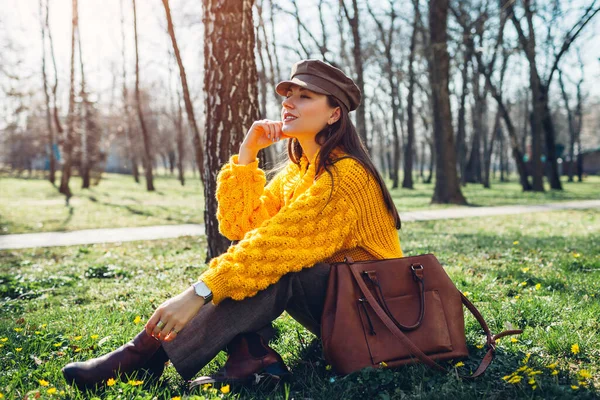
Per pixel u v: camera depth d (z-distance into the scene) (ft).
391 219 8.15
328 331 7.16
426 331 7.48
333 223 7.51
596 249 20.34
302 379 7.70
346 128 8.06
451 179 57.31
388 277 7.54
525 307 11.02
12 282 16.67
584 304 11.31
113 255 23.82
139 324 10.91
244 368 7.29
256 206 8.69
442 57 56.08
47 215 46.83
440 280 7.82
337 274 7.30
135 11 61.26
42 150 163.02
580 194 75.66
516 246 22.34
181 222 40.57
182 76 27.35
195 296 6.92
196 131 39.27
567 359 8.22
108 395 6.88
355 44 59.57
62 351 9.18
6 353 8.99
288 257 7.14
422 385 7.13
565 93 124.26
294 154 8.95
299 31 63.98
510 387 7.05
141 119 87.61
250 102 15.96
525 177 85.15
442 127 57.00
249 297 7.23
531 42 64.44
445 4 55.67
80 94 96.07
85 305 13.47
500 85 92.53
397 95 112.68
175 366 7.08
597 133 205.87
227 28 15.57
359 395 6.97
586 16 57.11
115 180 144.87
